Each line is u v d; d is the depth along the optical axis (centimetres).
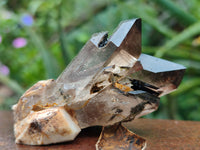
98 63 15
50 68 24
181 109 32
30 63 35
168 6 27
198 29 26
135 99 15
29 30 30
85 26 35
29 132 15
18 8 38
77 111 16
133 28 15
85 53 15
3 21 34
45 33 35
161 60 16
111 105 15
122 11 28
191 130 18
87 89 15
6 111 23
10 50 36
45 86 16
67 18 35
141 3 33
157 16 38
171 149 15
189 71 30
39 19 36
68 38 34
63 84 16
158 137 16
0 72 30
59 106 16
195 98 32
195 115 30
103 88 15
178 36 26
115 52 15
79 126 16
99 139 15
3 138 16
